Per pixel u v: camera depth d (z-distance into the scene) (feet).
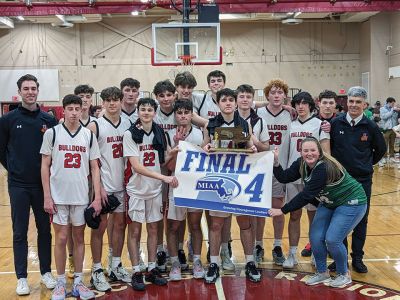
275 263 15.16
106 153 13.30
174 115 13.99
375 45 53.36
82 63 55.11
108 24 54.85
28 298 12.72
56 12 42.19
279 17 52.06
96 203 12.40
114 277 13.84
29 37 54.65
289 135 14.74
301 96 14.20
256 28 55.93
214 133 13.08
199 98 15.29
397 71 50.98
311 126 14.28
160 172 13.43
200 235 13.88
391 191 28.89
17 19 52.80
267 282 13.44
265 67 56.34
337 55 56.85
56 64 55.01
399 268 14.62
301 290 12.78
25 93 12.70
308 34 56.29
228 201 13.02
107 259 16.15
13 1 43.78
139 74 55.31
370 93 54.19
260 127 13.88
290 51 56.44
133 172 12.97
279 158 14.88
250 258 13.75
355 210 12.46
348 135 13.75
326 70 56.85
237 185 13.02
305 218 22.07
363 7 43.55
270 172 12.95
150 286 13.30
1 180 39.42
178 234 14.37
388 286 13.05
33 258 16.57
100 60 55.11
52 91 54.95
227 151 12.98
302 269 14.57
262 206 12.82
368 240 17.92
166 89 13.71
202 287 13.14
